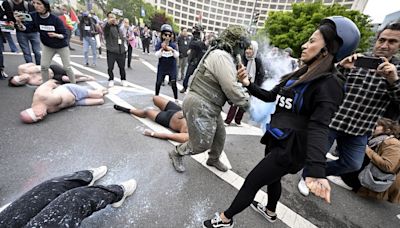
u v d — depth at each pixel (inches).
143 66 311.0
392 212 92.1
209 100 71.9
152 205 70.9
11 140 90.0
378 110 77.5
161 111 133.8
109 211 65.7
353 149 83.6
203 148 79.6
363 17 691.4
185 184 83.3
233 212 58.9
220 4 3518.7
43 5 127.2
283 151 49.3
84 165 84.0
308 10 765.9
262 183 54.1
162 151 101.9
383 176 89.4
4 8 162.2
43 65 145.4
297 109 48.1
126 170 85.3
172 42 161.9
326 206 87.5
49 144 92.5
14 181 70.7
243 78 65.0
